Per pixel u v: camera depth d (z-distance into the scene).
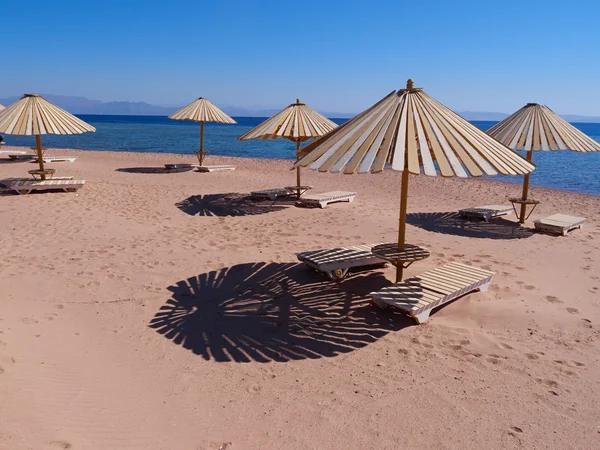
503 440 3.04
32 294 5.36
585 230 9.37
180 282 6.01
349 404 3.44
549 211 11.77
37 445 2.66
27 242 7.35
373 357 4.19
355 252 6.45
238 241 7.94
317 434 3.08
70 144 33.66
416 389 3.64
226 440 3.00
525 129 8.67
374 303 5.29
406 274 6.38
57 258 6.66
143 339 4.49
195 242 7.79
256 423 3.20
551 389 3.66
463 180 17.05
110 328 4.70
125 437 2.94
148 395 3.50
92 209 9.88
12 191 11.30
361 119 5.02
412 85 5.17
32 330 4.40
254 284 5.99
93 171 16.41
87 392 3.44
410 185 15.54
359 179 16.73
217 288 5.84
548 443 3.01
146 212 9.92
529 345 4.41
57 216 9.08
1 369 3.49
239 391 3.62
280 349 4.35
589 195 14.63
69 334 4.47
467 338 4.54
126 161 20.64
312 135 9.81
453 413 3.33
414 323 4.86
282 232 8.62
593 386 3.71
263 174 17.42
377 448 2.95
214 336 4.60
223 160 22.55
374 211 10.79
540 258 7.31
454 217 10.46
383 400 3.49
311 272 6.41
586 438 3.07
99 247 7.27
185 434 3.04
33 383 3.41
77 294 5.48
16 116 10.74
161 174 16.22
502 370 3.95
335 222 9.49
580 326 4.80
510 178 19.84
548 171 22.38
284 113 10.20
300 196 11.62
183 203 11.12
